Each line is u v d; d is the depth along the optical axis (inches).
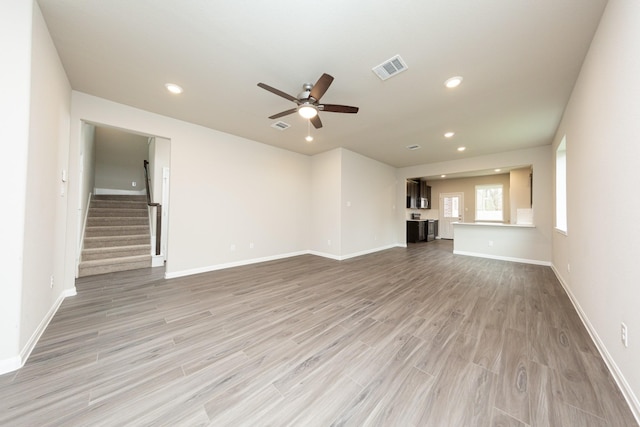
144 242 192.2
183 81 105.1
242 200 182.1
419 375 61.2
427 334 82.2
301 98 98.9
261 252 195.6
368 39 78.8
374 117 139.2
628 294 54.4
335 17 70.0
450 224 361.1
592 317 79.8
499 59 87.9
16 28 61.7
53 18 71.3
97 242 173.2
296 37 78.5
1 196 59.7
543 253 192.4
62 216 102.2
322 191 223.1
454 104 122.7
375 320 93.0
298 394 54.6
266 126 157.4
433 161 254.1
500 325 88.7
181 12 69.1
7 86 60.6
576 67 91.5
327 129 160.6
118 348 72.2
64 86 98.0
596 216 75.9
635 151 51.4
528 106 124.0
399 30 74.7
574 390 55.8
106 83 107.2
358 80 102.0
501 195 318.3
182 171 150.1
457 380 59.3
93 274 153.3
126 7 67.7
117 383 57.5
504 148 202.4
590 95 80.9
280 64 92.7
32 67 64.7
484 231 223.9
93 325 86.4
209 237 163.6
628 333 54.1
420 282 143.4
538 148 196.2
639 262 49.8
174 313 97.5
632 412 49.7
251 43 81.6
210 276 151.9
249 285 135.0
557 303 110.4
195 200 156.3
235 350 72.0
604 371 62.4
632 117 52.6
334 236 212.2
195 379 59.2
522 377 60.2
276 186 205.9
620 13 57.7
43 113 74.2
